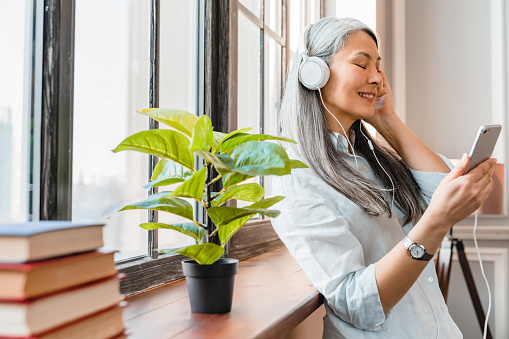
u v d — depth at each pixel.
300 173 1.25
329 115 1.36
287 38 2.28
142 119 1.21
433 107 3.23
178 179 0.96
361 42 1.32
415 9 3.26
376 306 1.10
